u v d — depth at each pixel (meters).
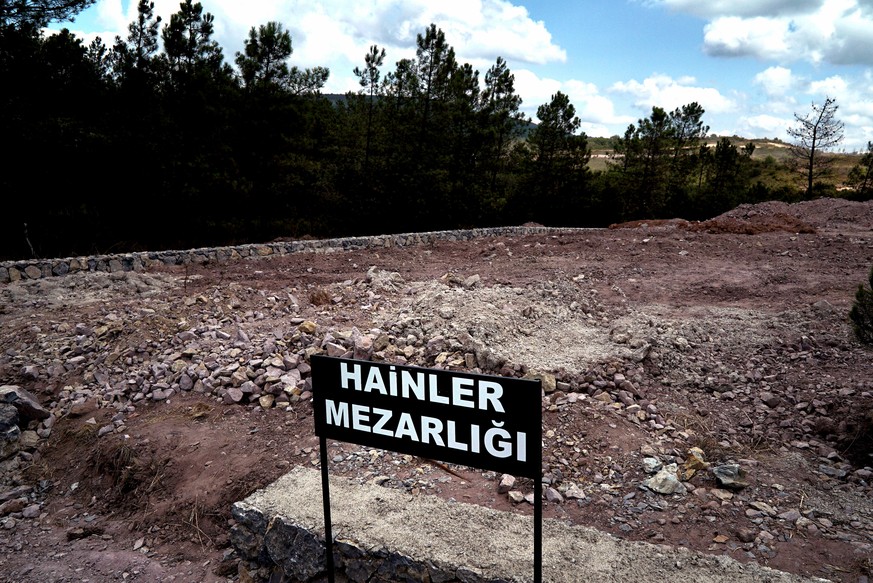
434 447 2.90
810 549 3.61
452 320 7.13
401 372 2.93
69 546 4.34
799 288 9.95
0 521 4.64
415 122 23.81
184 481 4.85
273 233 19.33
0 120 12.77
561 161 31.39
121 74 15.95
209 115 16.50
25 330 7.55
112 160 14.55
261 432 5.37
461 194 24.88
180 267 11.65
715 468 4.50
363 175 22.64
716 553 3.61
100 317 8.03
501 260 13.77
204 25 17.02
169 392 6.09
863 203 21.55
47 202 13.82
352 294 9.31
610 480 4.51
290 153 19.45
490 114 26.19
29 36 13.70
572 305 8.63
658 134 37.53
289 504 3.80
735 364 6.67
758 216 20.52
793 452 4.89
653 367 6.41
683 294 10.00
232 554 4.07
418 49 23.70
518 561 3.15
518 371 5.98
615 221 32.62
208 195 16.81
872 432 4.93
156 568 4.05
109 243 14.59
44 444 5.57
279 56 18.89
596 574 3.04
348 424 3.15
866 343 5.57
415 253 14.91
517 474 2.70
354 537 3.42
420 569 3.20
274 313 8.34
